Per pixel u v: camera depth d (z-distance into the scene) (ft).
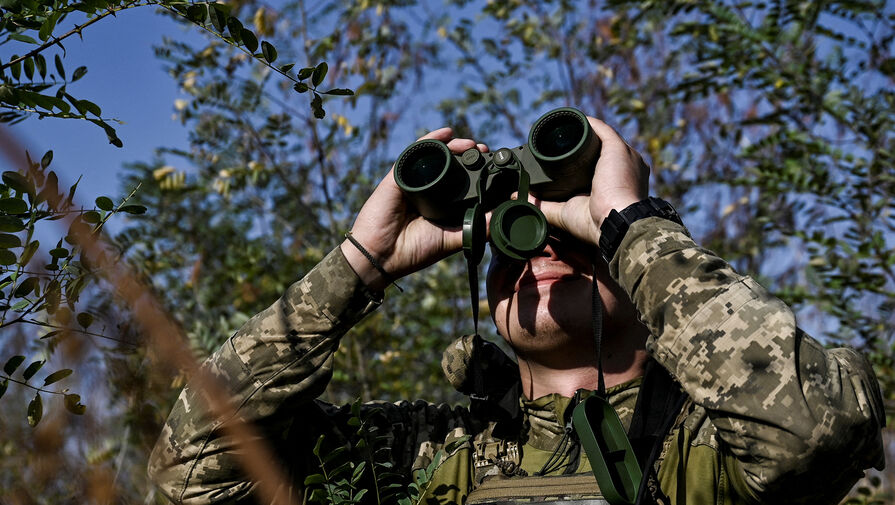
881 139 11.71
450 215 6.79
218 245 14.56
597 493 5.57
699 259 5.51
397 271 6.80
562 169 6.27
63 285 4.47
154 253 10.82
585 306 6.33
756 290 5.43
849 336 10.84
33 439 4.51
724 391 5.20
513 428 6.69
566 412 6.33
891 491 11.41
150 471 6.52
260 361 6.48
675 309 5.41
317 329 6.58
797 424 5.04
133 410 4.64
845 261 10.66
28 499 5.22
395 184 6.81
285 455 6.71
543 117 6.33
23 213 4.37
